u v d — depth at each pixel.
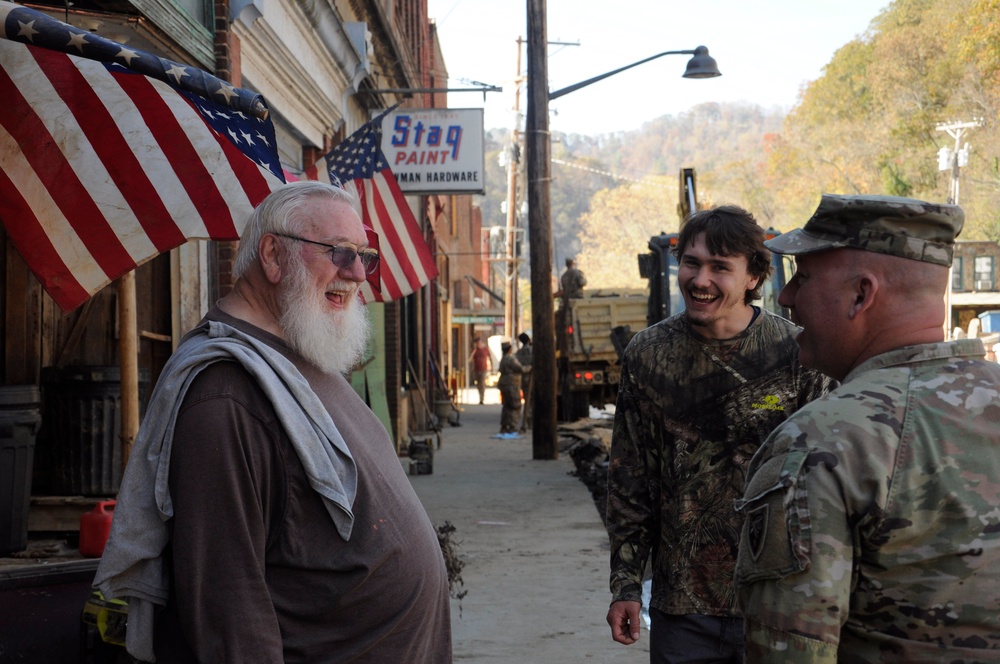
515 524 9.59
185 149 3.92
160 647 2.36
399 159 13.90
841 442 1.85
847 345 2.02
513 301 50.84
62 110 3.79
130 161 3.88
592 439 14.39
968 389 1.89
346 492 2.43
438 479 13.04
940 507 1.81
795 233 2.08
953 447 1.83
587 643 5.72
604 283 116.56
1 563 5.56
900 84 69.38
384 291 7.41
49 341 6.53
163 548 2.32
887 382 1.92
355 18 14.11
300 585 2.38
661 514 3.20
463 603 6.61
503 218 189.38
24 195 3.79
